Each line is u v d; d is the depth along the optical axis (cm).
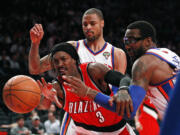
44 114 841
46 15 1322
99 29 322
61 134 290
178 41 1432
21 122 657
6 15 1288
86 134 270
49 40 1152
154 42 230
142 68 204
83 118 261
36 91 250
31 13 1303
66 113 292
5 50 1080
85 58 325
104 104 199
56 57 238
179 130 97
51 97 251
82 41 335
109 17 1471
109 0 1606
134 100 191
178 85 98
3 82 879
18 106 246
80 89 202
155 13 1612
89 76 246
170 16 1619
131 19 1516
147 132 276
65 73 240
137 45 222
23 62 1005
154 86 216
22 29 1178
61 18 1348
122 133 271
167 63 212
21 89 245
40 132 665
